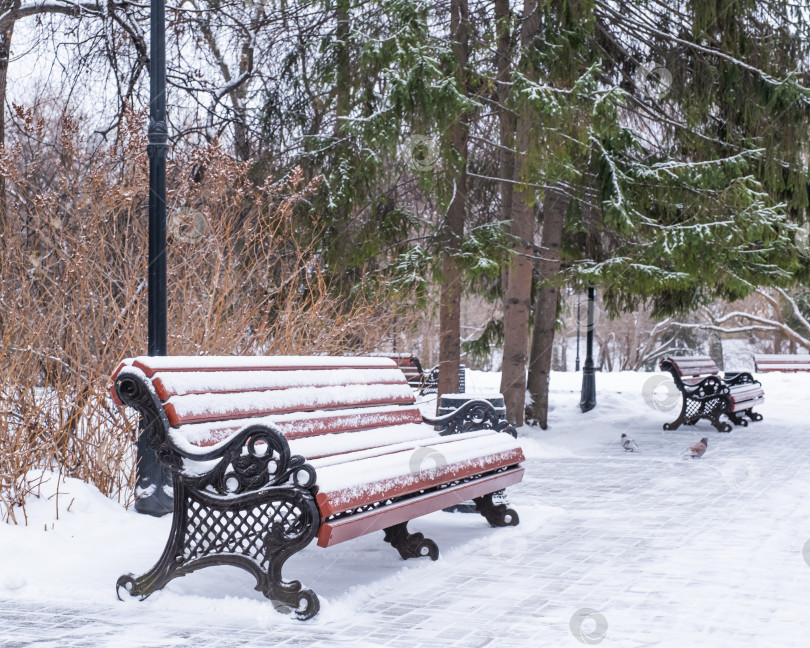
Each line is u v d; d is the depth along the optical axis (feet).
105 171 27.04
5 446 20.43
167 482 22.21
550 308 49.34
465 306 105.50
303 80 45.60
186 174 30.53
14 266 24.56
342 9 42.42
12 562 17.31
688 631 13.85
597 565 18.44
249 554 14.90
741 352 188.55
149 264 23.24
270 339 30.58
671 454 40.01
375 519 15.87
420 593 16.15
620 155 45.75
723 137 48.91
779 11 47.62
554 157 39.52
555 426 49.70
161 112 23.32
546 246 48.98
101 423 23.09
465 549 19.86
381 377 22.39
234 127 47.11
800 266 50.96
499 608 15.15
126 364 15.62
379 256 45.32
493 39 43.70
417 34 39.45
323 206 42.47
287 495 14.61
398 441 20.65
